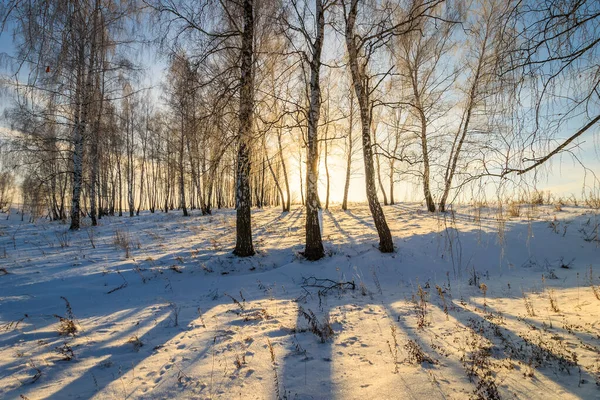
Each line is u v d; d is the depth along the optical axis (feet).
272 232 44.14
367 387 9.50
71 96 43.45
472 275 24.25
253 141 26.81
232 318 16.61
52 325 16.57
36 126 45.44
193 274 26.08
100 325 16.53
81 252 33.88
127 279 24.81
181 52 27.17
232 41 31.12
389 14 27.40
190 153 38.60
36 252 34.45
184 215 73.51
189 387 10.16
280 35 29.17
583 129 10.10
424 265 26.94
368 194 30.30
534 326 13.12
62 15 15.71
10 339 14.67
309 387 9.74
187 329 15.42
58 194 98.43
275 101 27.89
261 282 24.26
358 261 28.07
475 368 10.13
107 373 11.43
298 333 14.14
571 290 18.39
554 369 9.67
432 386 9.25
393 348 12.14
